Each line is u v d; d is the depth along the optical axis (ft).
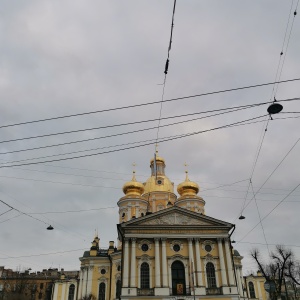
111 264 181.27
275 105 46.88
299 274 195.62
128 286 137.49
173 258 144.66
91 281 179.52
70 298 215.92
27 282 257.14
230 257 145.79
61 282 221.05
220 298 136.77
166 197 215.10
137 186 209.46
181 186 210.59
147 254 145.07
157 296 135.44
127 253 144.15
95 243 200.34
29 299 244.42
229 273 142.31
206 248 148.56
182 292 138.82
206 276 142.61
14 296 236.84
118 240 195.31
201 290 137.80
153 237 147.33
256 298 226.79
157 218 152.25
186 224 150.30
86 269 184.03
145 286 139.74
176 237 147.95
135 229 148.66
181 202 202.28
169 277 140.87
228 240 149.28
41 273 279.49
